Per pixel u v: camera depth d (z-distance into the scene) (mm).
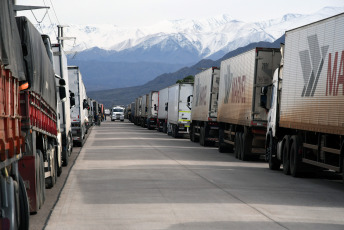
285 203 15547
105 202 15469
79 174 22844
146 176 22047
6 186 9547
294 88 22984
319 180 22219
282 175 23859
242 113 31359
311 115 20891
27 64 13273
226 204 15195
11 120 10500
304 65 21969
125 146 42594
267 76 29281
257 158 31891
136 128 93125
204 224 12328
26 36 13312
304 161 22312
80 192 17516
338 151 18984
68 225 12258
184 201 15648
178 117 58656
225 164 28344
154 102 88062
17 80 11359
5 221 9414
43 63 16141
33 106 13984
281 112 24516
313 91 20812
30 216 13367
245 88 30891
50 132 18438
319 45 20484
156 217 13180
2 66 9391
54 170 19375
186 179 21109
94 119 107750
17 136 11047
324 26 20109
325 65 19797
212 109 42594
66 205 14984
